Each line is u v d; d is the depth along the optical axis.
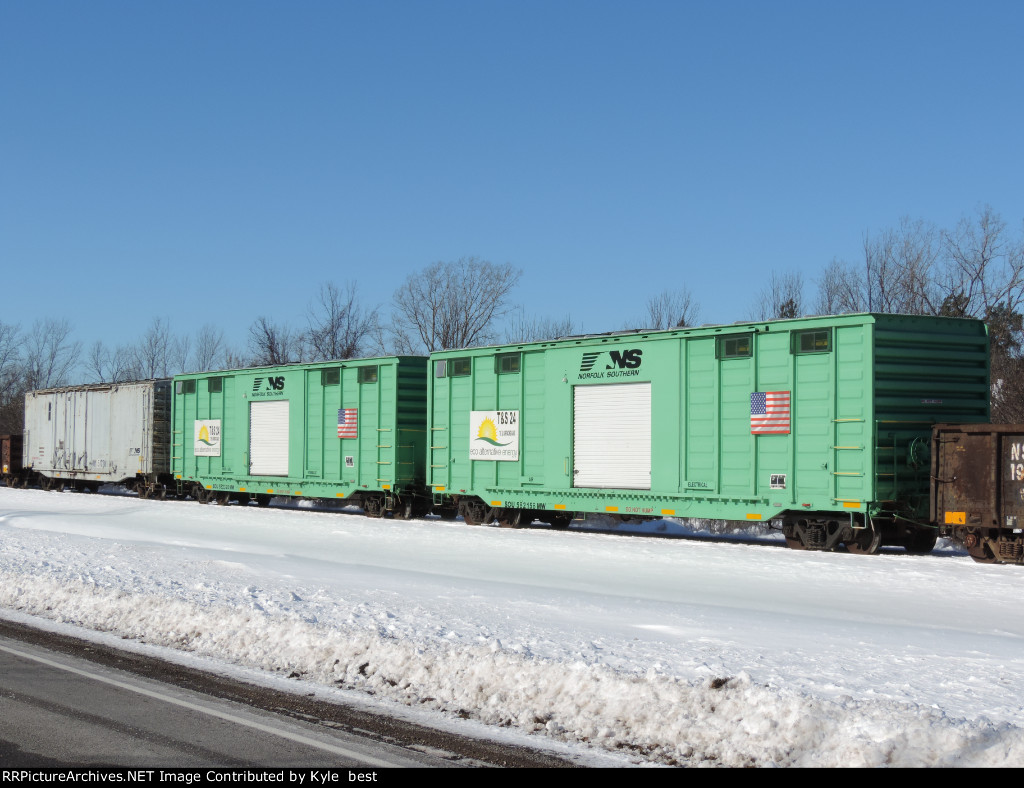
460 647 9.37
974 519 17.28
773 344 19.95
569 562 17.70
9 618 12.81
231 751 6.93
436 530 24.02
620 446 22.48
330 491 29.70
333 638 10.02
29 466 45.81
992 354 35.03
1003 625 11.58
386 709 8.18
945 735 6.58
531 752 7.01
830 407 19.05
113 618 12.33
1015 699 7.77
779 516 20.42
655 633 10.55
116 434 39.47
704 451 20.97
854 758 6.49
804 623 11.41
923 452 18.94
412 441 28.05
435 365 26.56
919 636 10.62
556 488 23.59
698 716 7.35
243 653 10.27
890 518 19.14
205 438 34.22
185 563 16.64
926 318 19.42
